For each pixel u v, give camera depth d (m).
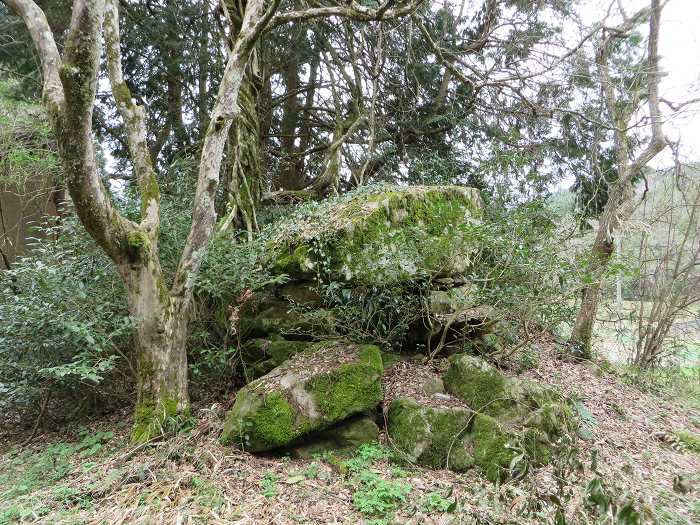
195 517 3.47
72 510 3.74
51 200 10.70
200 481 4.00
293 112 12.68
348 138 10.90
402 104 11.43
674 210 9.42
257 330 6.27
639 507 2.01
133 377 6.47
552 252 5.65
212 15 10.54
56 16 9.40
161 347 5.12
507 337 6.50
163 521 3.43
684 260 9.12
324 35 10.81
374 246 5.66
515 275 5.72
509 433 4.43
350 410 4.67
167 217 6.52
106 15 5.53
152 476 4.10
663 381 8.64
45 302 5.38
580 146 10.40
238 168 7.95
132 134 5.59
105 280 5.83
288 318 6.11
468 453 4.42
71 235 6.07
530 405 4.88
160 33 10.05
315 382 4.77
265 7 9.62
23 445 6.04
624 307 9.60
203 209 5.41
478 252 5.80
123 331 5.42
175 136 11.27
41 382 5.98
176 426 4.98
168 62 10.43
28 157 8.17
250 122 8.30
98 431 5.82
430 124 11.71
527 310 5.98
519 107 10.80
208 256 5.81
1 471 5.08
